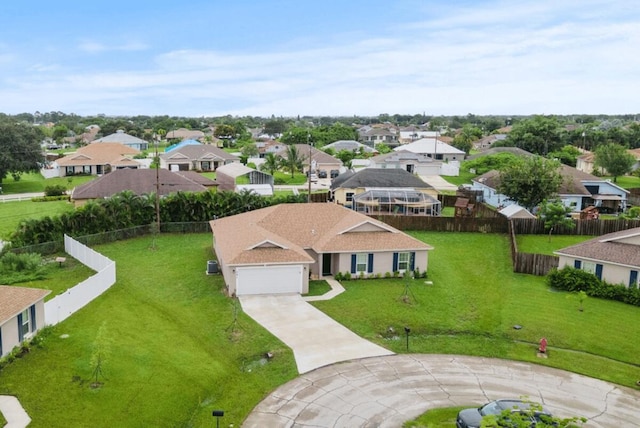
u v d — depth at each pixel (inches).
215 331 1151.0
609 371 1031.6
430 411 870.4
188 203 2128.4
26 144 3248.0
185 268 1588.3
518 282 1534.2
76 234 1860.2
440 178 3590.1
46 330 1066.1
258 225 1619.1
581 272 1460.4
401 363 1039.0
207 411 861.2
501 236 2092.8
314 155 3927.2
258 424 824.3
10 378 893.8
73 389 872.9
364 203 2341.3
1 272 1475.1
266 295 1365.7
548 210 2100.1
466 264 1704.0
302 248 1514.5
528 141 4655.5
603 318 1272.1
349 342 1117.7
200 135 6840.6
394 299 1357.0
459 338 1164.5
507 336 1177.4
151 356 1011.3
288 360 1031.6
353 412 862.5
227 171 3294.8
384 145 5590.6
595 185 2684.5
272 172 3732.8
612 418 871.1
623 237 1462.8
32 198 2824.8
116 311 1233.4
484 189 2849.4
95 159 3838.6
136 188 2421.3
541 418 683.4
